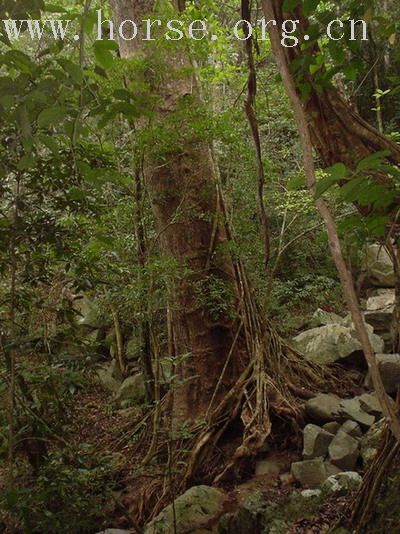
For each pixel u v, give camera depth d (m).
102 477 4.16
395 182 1.55
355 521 2.96
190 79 5.27
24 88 1.95
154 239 5.38
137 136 4.89
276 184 7.26
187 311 5.56
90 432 6.28
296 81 2.60
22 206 3.57
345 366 6.11
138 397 6.64
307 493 3.94
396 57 2.66
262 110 6.47
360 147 2.61
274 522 3.61
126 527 4.66
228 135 4.98
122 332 7.51
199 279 5.53
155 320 6.23
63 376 3.53
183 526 4.16
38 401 3.87
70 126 2.06
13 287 3.52
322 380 5.86
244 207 6.02
